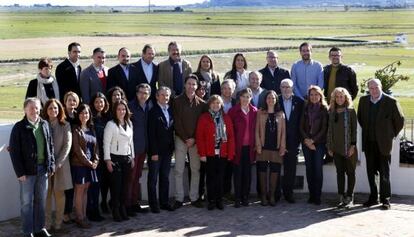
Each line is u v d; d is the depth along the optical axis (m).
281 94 10.32
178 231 8.66
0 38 72.50
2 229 8.88
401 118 9.67
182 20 134.62
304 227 8.82
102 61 10.05
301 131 10.15
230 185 10.60
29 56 50.50
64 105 8.95
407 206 9.95
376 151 9.85
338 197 10.66
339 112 9.84
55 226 8.80
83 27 101.19
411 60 47.19
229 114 10.07
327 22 118.62
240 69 10.91
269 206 10.11
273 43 64.44
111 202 9.30
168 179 9.98
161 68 10.54
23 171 8.16
